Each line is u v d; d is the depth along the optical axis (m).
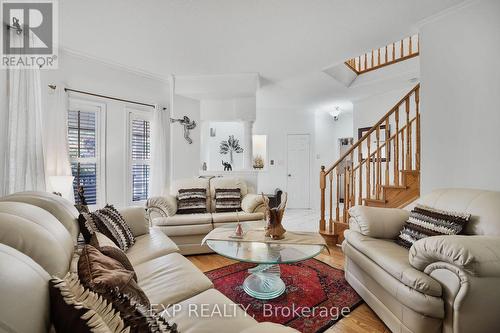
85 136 3.38
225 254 1.78
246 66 3.62
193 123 4.43
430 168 2.43
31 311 0.61
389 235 2.06
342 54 3.22
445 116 2.32
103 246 1.26
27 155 2.38
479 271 1.17
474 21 2.14
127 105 3.78
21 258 0.71
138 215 2.34
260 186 6.28
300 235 2.16
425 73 2.48
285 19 2.44
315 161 6.23
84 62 3.30
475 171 2.13
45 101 2.94
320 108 6.10
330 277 2.37
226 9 2.29
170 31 2.67
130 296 0.78
